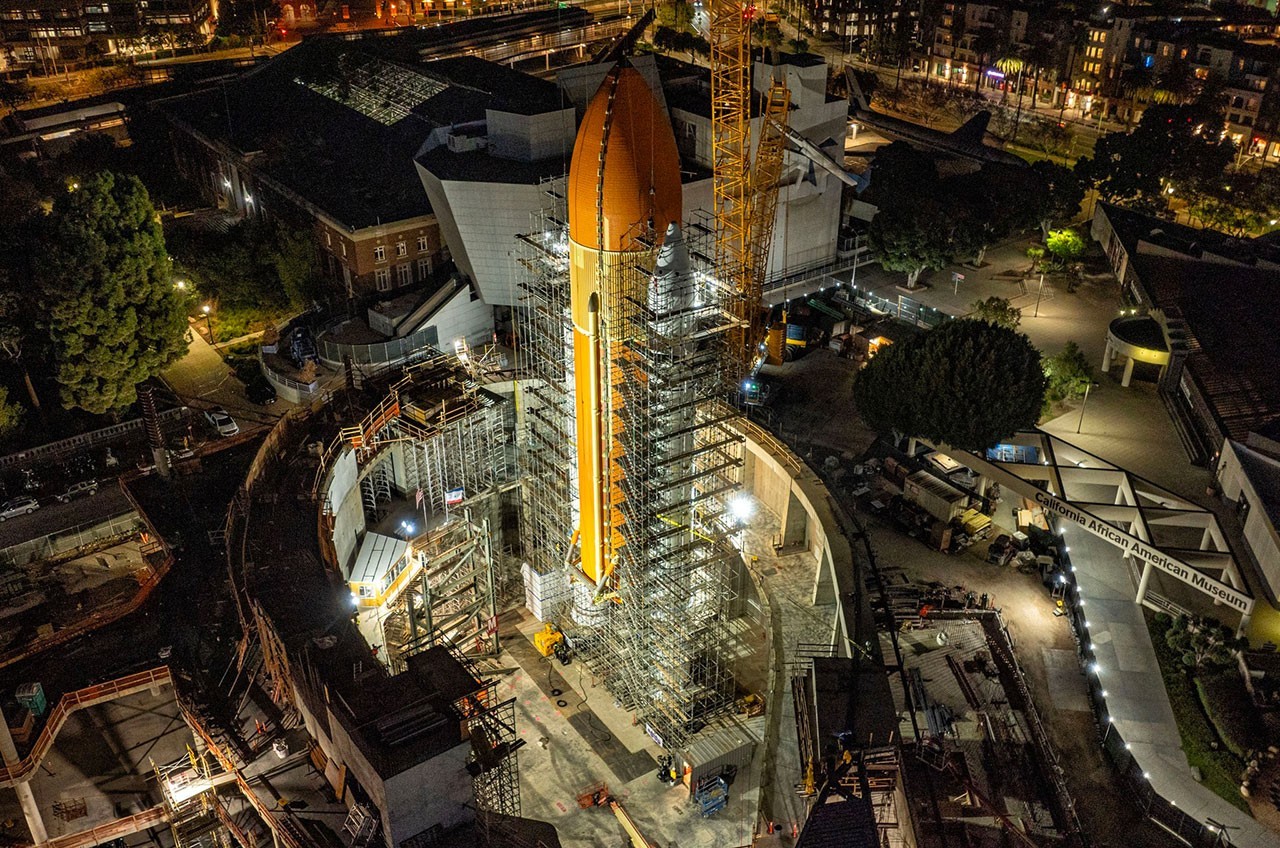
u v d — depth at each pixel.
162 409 119.50
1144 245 142.75
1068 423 117.25
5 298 108.81
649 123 73.25
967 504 101.88
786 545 101.19
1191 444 111.19
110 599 94.56
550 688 88.19
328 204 137.00
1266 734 76.38
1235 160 187.50
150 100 190.88
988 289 146.62
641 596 81.06
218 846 68.12
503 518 103.00
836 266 150.25
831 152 143.50
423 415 92.38
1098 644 87.12
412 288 134.00
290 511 85.06
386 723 56.47
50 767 76.50
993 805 61.03
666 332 73.50
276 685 70.88
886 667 77.81
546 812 77.06
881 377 107.38
